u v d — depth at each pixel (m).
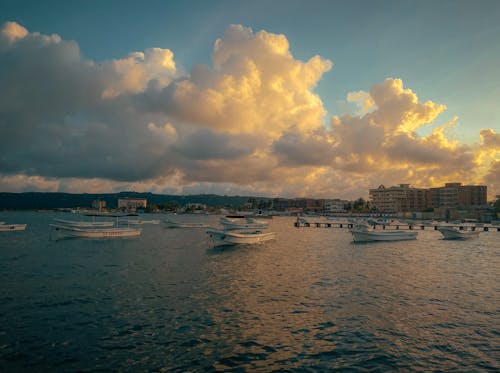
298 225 113.06
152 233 77.62
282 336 14.59
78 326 15.32
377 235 60.22
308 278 26.25
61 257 36.53
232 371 11.60
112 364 11.91
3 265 31.06
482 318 17.20
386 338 14.55
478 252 45.41
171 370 11.59
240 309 18.08
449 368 12.03
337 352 13.16
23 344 13.37
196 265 32.03
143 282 24.19
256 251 44.16
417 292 22.17
